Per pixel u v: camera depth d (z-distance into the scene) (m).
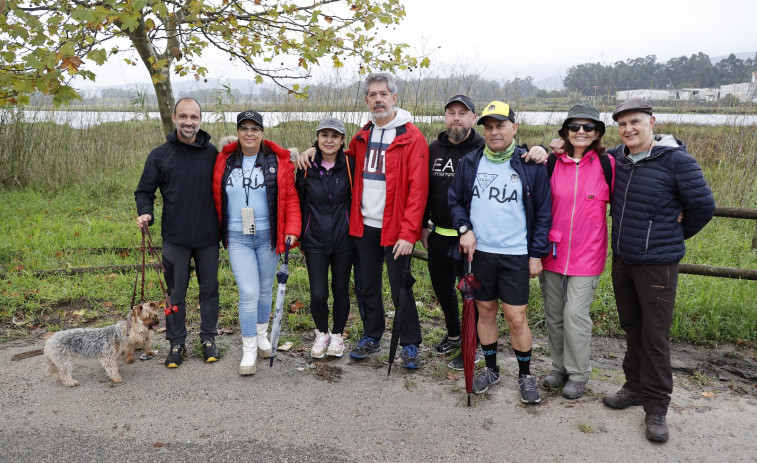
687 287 5.06
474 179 3.45
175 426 3.18
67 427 3.16
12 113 9.75
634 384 3.30
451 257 3.80
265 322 4.19
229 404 3.44
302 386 3.70
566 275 3.39
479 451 2.94
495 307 3.55
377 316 4.11
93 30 5.66
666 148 2.95
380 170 3.79
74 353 3.62
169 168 3.85
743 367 3.91
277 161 3.92
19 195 9.02
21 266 5.95
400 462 2.85
